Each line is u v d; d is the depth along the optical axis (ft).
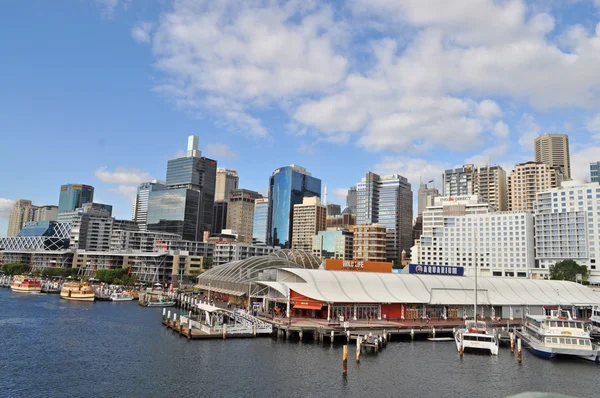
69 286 544.62
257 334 300.40
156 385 193.06
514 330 334.44
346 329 293.23
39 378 201.77
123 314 422.00
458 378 215.51
